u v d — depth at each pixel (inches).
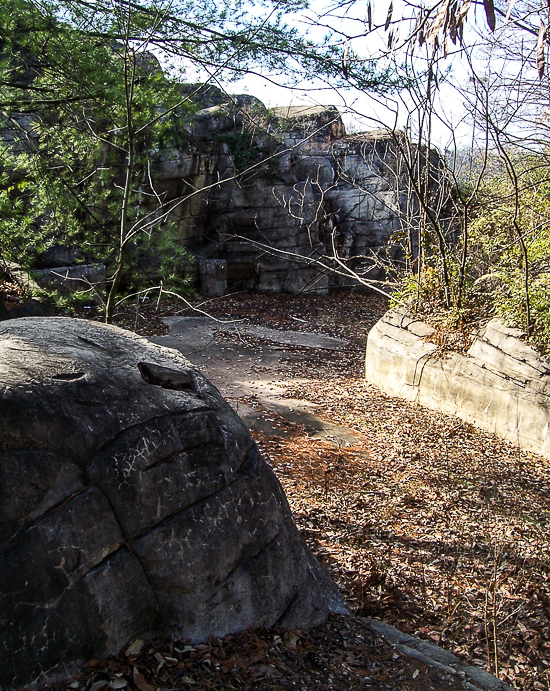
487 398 430.3
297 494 294.2
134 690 112.3
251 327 786.8
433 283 531.2
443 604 200.2
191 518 131.7
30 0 368.2
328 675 131.4
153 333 693.9
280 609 144.0
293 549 151.7
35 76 425.7
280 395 494.9
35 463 112.3
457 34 125.5
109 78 379.9
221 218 954.7
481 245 579.2
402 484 327.3
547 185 516.1
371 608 187.6
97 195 427.5
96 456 120.9
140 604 122.4
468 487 331.0
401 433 417.7
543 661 175.3
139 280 388.5
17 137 430.0
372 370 555.5
